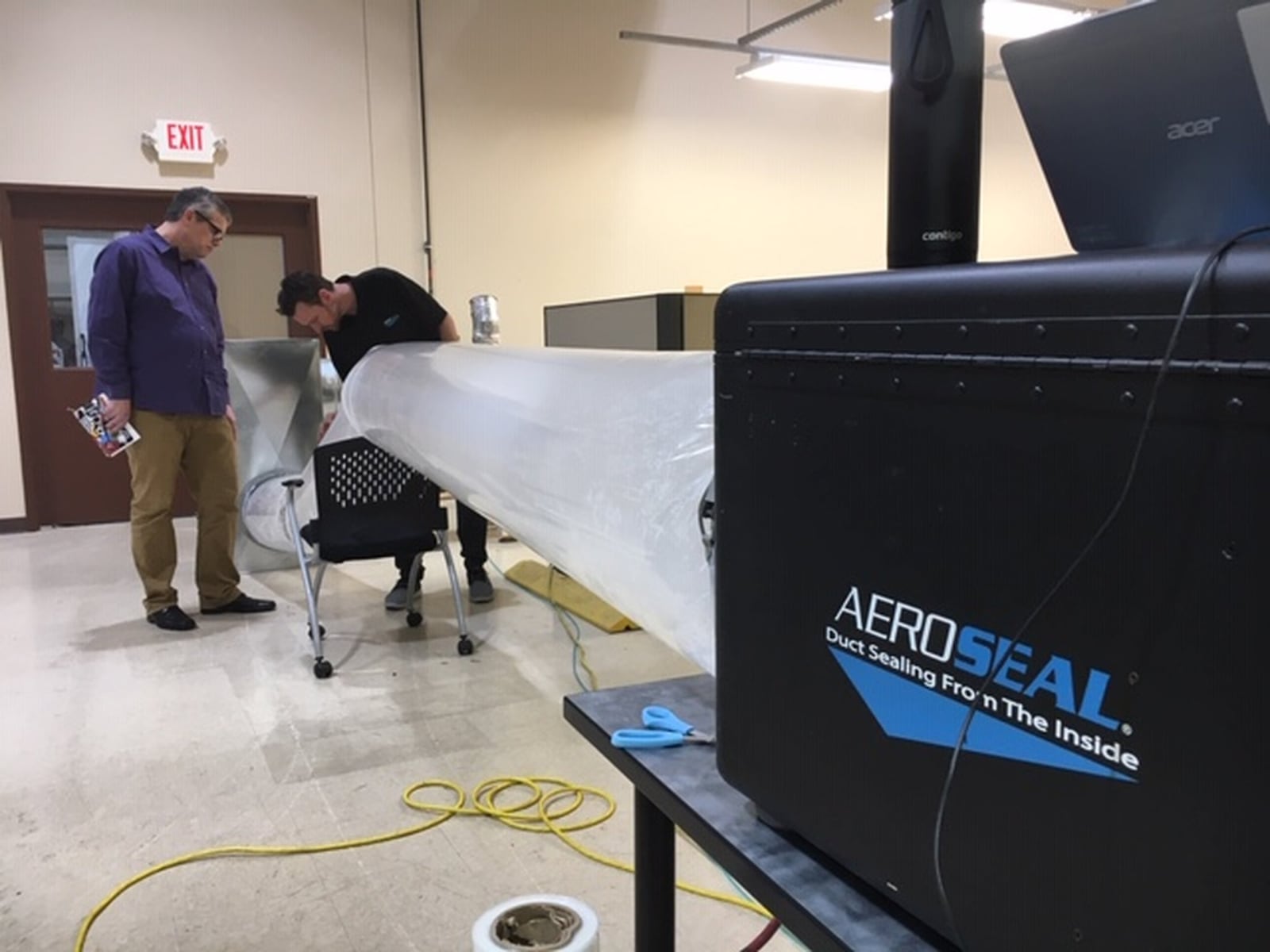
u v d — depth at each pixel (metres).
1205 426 0.44
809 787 0.71
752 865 0.73
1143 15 0.60
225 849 1.91
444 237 5.80
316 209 5.49
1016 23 5.20
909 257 0.85
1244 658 0.44
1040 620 0.53
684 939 1.63
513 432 1.44
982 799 0.57
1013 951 0.56
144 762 2.30
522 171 5.93
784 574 0.71
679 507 0.97
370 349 3.33
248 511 4.05
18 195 4.95
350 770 2.26
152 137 5.09
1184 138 0.61
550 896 1.31
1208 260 0.44
